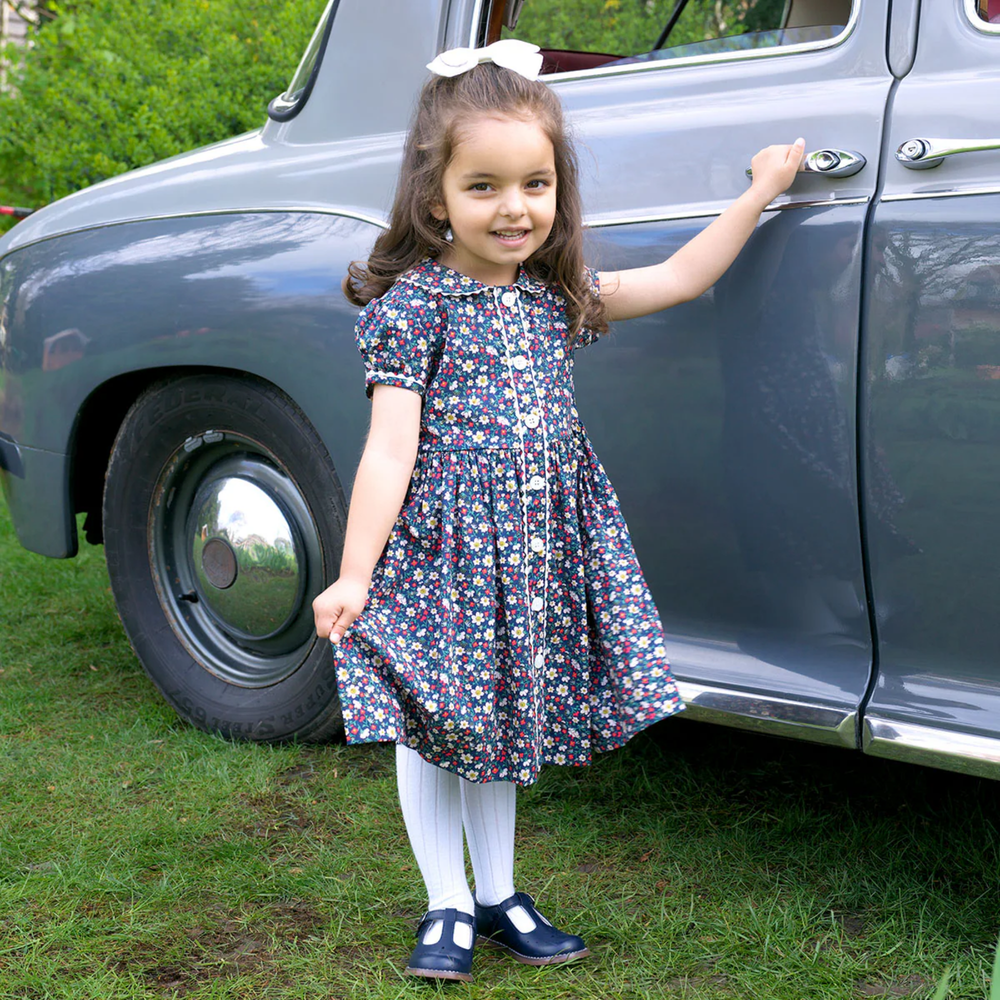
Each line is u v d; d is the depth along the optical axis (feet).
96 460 9.51
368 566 5.32
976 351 5.57
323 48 8.14
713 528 6.47
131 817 7.63
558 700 5.80
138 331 8.29
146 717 9.28
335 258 7.52
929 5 5.93
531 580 5.54
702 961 6.05
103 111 19.75
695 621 6.73
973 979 5.76
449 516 5.43
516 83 5.23
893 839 7.13
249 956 6.19
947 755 5.77
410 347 5.41
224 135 20.07
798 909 6.40
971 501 5.71
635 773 8.13
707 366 6.28
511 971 6.03
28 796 7.95
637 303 5.95
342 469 7.66
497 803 6.09
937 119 5.70
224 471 8.63
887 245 5.74
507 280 5.61
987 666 5.90
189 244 8.16
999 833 7.09
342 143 7.92
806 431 6.06
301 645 8.55
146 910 6.59
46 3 25.71
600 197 6.56
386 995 5.81
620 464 6.66
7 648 10.92
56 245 8.95
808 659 6.38
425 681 5.38
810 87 6.19
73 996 5.83
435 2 7.52
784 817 7.45
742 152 6.20
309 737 8.53
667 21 7.74
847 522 6.07
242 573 8.52
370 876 6.91
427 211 5.44
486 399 5.48
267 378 7.79
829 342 5.93
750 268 6.10
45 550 9.23
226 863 7.06
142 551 9.05
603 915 6.45
